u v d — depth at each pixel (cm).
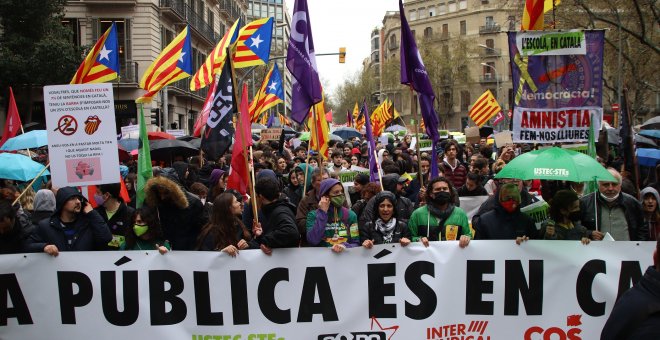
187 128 4031
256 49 1303
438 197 582
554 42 685
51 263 529
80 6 3136
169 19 3547
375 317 534
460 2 7906
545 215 598
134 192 819
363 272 536
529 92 690
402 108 7962
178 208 580
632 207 641
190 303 533
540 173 551
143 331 530
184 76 1045
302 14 717
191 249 588
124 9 3159
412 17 8544
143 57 3188
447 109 6906
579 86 686
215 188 828
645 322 276
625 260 529
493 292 534
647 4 1995
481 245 536
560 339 533
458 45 6581
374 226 605
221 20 5038
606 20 1933
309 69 716
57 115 596
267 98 1567
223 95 722
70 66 2695
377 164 876
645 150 1038
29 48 2664
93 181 600
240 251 534
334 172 1048
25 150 1287
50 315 529
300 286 535
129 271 531
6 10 2616
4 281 525
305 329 534
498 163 1004
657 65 2791
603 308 530
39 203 701
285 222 538
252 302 534
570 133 689
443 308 534
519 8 2584
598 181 650
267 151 1185
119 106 3200
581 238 554
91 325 529
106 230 571
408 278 535
